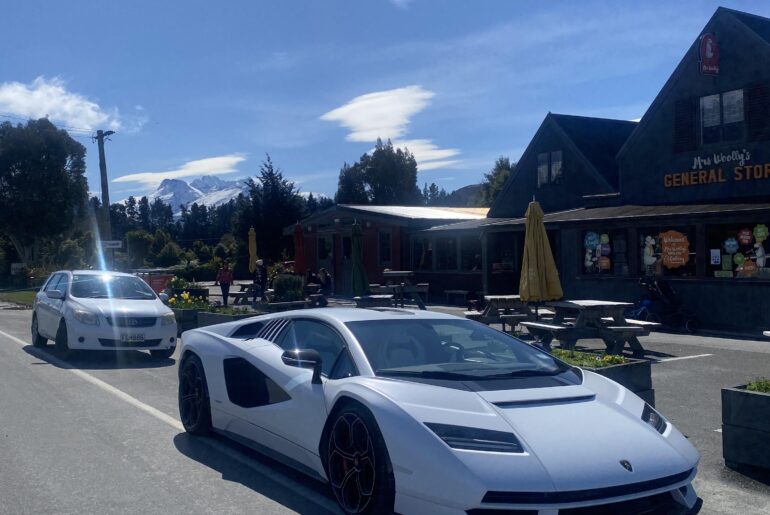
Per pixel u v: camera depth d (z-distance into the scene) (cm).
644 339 1574
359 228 2470
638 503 448
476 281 2714
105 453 684
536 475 420
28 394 971
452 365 561
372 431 480
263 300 2516
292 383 583
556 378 550
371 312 641
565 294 2228
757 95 1841
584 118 2828
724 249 1772
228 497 564
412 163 7825
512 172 2892
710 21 1942
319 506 545
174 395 969
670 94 2056
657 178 2105
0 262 5681
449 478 426
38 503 550
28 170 5669
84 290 1354
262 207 4700
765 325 1681
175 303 1819
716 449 701
